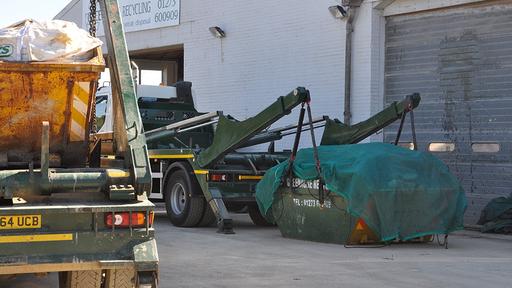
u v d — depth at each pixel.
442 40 14.55
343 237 10.40
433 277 7.98
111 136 6.75
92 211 5.03
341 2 15.84
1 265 4.82
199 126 13.27
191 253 9.66
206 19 19.89
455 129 14.29
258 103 18.27
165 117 14.78
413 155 10.53
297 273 8.18
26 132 6.07
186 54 20.59
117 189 5.28
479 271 8.39
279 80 17.66
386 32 15.55
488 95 13.73
